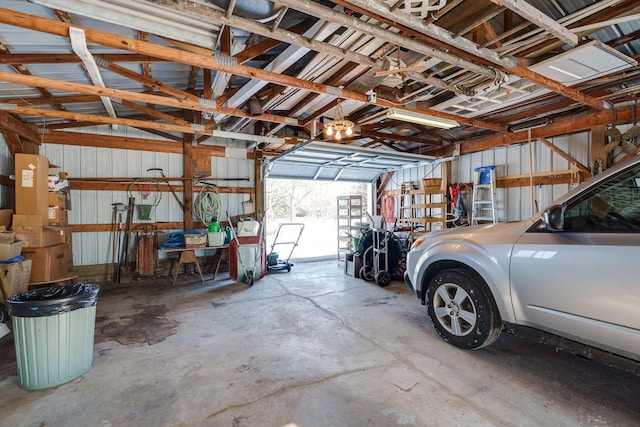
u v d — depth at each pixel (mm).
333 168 7477
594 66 2984
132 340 2920
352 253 6086
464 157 6348
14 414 1858
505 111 4676
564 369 2314
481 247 2418
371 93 3672
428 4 2070
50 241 4125
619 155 4207
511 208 5527
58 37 2900
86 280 5227
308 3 1995
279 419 1801
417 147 7234
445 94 4133
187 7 1972
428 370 2314
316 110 4621
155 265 5508
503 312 2277
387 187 8203
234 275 5254
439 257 2760
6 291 3188
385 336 2957
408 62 3059
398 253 5367
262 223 5949
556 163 4930
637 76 3482
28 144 4715
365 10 2076
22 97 4066
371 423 1757
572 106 4383
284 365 2420
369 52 2928
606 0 2326
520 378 2193
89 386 2150
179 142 5988
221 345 2797
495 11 2207
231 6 1997
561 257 1931
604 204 1868
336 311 3721
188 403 1955
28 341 2078
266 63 3648
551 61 2881
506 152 5633
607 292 1724
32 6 2551
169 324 3332
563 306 1919
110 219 5414
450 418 1785
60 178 4609
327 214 18703
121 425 1764
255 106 4070
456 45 2504
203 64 2646
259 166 6633
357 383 2156
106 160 5410
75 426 1759
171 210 5879
